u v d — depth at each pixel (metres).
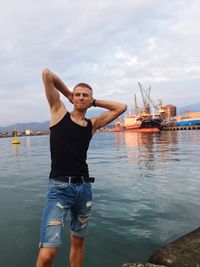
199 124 117.69
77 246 4.15
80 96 3.87
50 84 3.80
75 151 3.78
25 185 12.59
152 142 45.19
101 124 4.30
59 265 5.34
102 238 6.45
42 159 25.12
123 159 22.47
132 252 5.80
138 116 100.38
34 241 6.38
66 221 7.57
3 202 9.60
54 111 3.87
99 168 17.45
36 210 8.59
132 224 7.26
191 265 4.78
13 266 5.37
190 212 8.10
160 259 5.04
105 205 8.93
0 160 25.58
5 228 7.17
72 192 3.73
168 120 128.00
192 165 17.39
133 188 11.29
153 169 16.30
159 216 7.82
